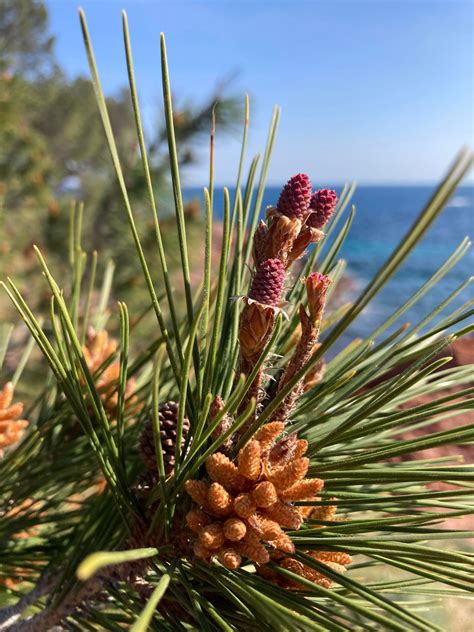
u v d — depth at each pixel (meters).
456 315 0.18
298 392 0.17
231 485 0.16
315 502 0.17
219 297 0.16
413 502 0.19
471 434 0.14
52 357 0.17
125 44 0.14
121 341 0.18
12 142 1.21
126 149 1.06
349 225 0.22
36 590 0.24
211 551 0.16
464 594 0.20
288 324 0.21
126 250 1.01
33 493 0.26
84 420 0.18
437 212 0.10
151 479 0.20
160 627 0.19
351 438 0.16
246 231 0.21
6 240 1.02
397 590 0.20
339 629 0.14
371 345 0.19
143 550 0.12
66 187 1.36
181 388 0.15
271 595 0.16
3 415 0.24
